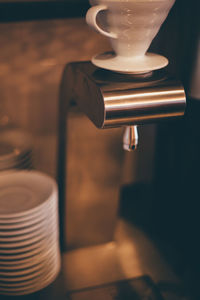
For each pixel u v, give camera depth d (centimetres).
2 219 76
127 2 59
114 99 63
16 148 94
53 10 90
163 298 86
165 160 105
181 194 100
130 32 63
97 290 88
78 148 90
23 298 84
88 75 68
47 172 110
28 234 77
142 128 111
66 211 97
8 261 79
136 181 118
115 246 102
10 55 94
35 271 81
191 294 88
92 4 64
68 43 96
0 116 100
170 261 97
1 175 87
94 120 68
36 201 81
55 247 85
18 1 90
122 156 94
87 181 95
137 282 91
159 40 90
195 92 82
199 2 75
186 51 82
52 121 104
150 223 109
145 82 66
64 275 92
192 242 96
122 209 113
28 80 98
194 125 90
